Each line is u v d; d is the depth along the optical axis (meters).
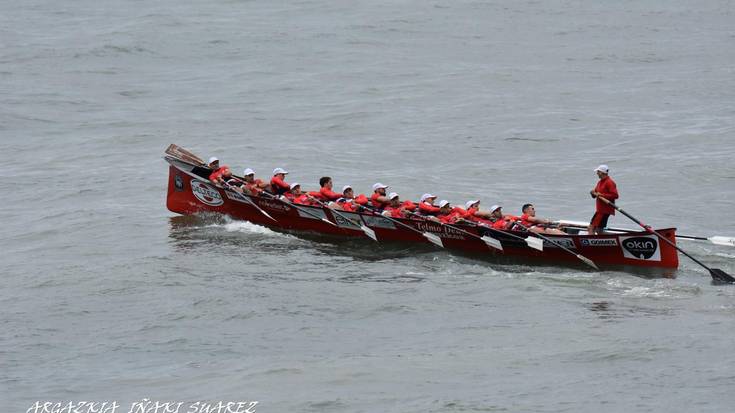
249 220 116.50
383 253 103.25
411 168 148.75
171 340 78.88
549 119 179.88
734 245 95.69
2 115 189.50
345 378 69.75
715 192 129.12
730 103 189.88
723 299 83.62
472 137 167.38
